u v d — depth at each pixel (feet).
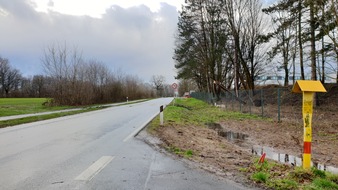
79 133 36.14
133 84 251.19
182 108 91.20
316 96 73.92
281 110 75.66
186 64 150.82
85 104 121.60
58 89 117.08
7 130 40.09
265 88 122.01
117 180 16.53
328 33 52.11
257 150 30.73
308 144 17.70
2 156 22.94
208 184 15.87
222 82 140.77
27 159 21.86
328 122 51.03
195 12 127.85
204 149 27.68
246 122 56.80
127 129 39.83
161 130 38.68
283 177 17.04
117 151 24.90
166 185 15.66
